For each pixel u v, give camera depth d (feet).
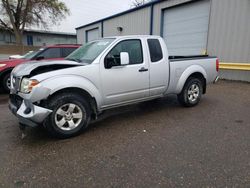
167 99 20.94
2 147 10.97
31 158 9.89
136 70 14.29
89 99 12.83
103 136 12.35
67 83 11.48
